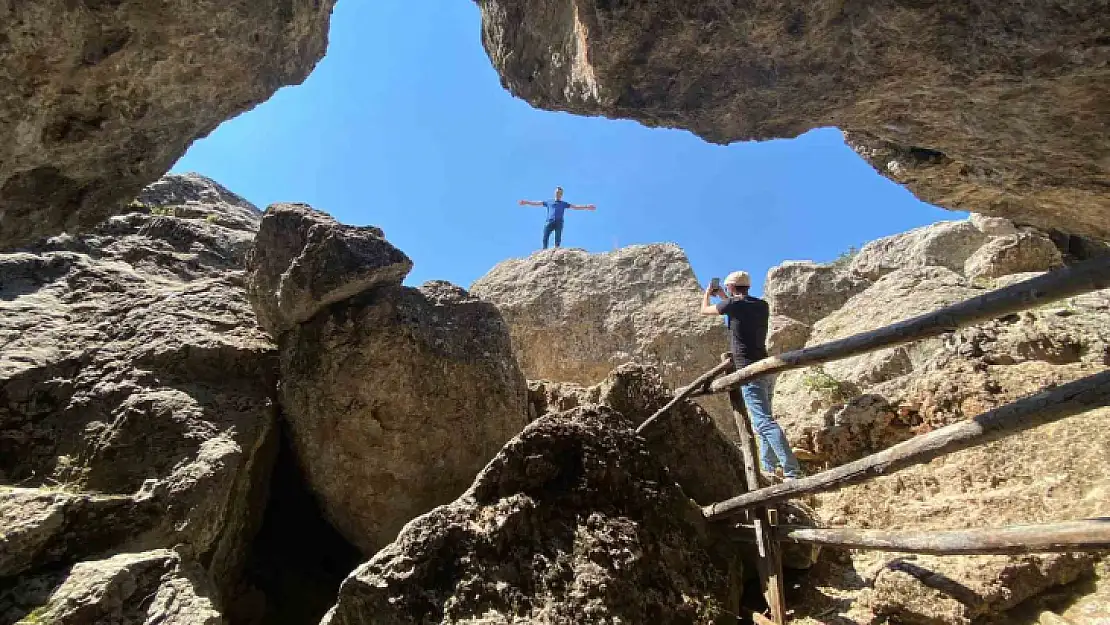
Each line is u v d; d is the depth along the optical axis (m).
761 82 3.40
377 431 4.48
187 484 3.88
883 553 3.79
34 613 3.08
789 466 4.32
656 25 3.20
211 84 3.88
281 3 3.78
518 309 9.11
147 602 3.26
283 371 4.79
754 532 3.54
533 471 3.29
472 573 2.85
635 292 8.97
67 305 5.37
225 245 7.21
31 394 4.37
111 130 3.62
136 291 5.68
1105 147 3.05
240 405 4.59
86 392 4.41
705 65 3.40
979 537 2.23
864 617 3.23
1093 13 2.24
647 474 3.54
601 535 3.14
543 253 10.04
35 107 3.13
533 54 4.49
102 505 3.68
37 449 4.16
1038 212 4.20
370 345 4.55
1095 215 3.86
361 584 2.75
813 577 3.72
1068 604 3.06
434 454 4.59
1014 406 2.15
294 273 4.59
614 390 4.59
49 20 2.81
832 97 3.42
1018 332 5.15
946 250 9.78
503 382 4.97
